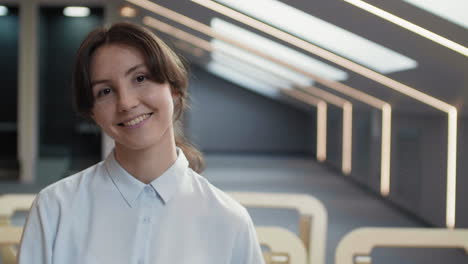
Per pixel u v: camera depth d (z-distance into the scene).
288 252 1.75
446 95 4.71
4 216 2.24
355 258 1.75
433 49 3.48
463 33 2.97
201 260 1.05
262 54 7.05
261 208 6.48
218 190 1.12
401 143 6.88
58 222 1.04
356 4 3.12
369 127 8.40
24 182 8.81
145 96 1.00
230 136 15.15
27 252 1.04
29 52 8.60
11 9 9.11
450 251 4.72
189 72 1.19
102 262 1.02
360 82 6.28
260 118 15.16
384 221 6.12
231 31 6.17
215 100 15.11
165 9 5.88
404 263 4.38
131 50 1.00
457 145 5.19
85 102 1.02
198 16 5.50
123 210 1.04
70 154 8.86
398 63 4.63
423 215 6.06
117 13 8.27
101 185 1.06
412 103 5.85
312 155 13.99
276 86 11.87
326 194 7.99
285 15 4.42
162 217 1.05
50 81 8.83
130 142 1.01
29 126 8.73
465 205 5.00
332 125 11.32
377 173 7.93
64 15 8.75
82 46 1.01
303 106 13.59
